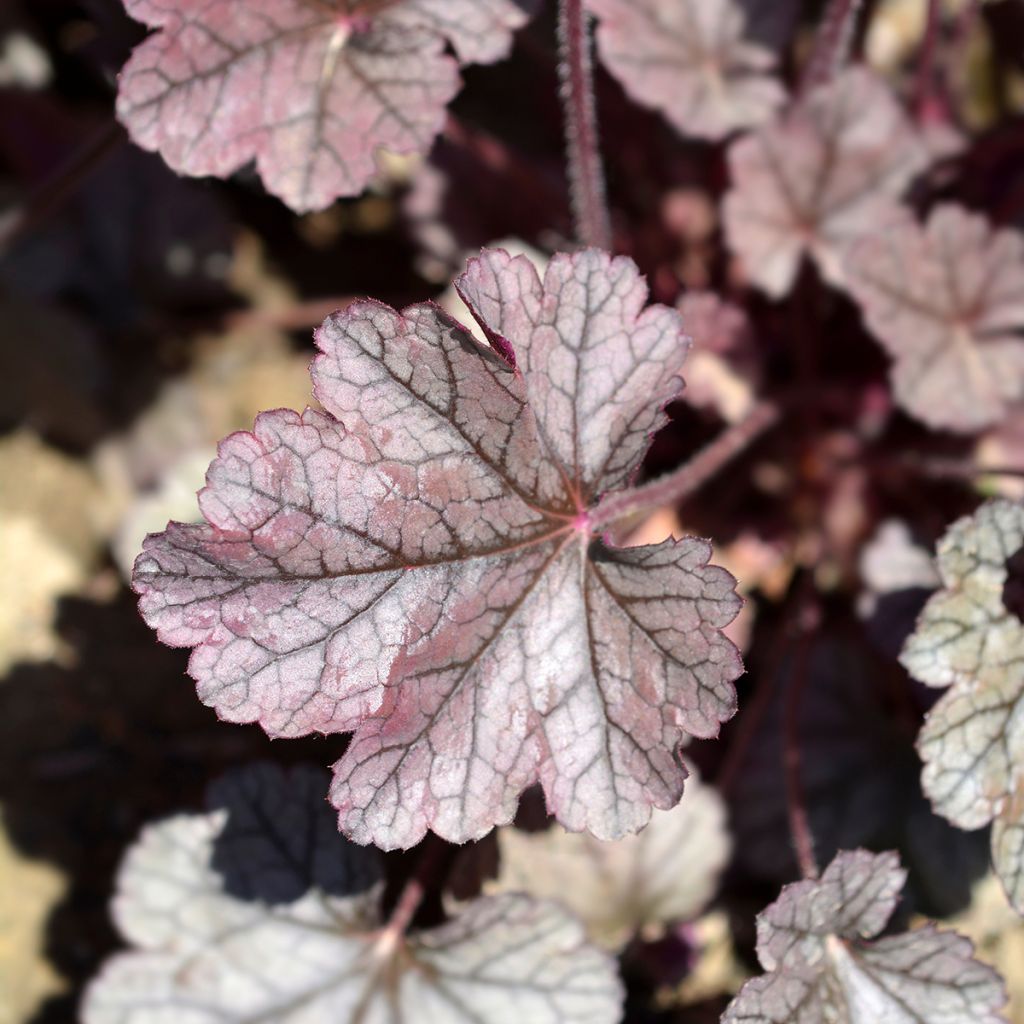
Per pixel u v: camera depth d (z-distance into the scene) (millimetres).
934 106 444
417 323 318
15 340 444
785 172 405
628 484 333
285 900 360
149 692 422
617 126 449
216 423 450
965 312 399
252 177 376
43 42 459
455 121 407
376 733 318
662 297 430
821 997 342
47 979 396
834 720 403
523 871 373
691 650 322
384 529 319
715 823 386
